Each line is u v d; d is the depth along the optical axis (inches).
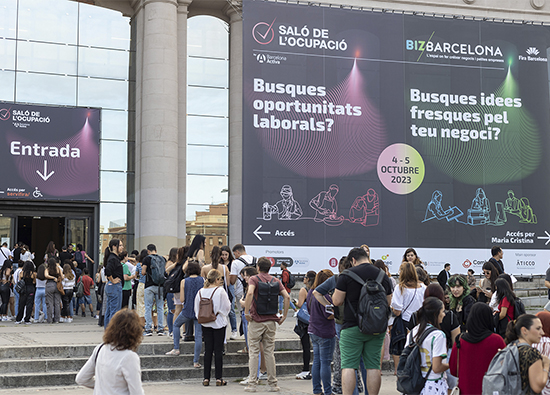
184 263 410.6
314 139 672.4
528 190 716.7
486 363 200.8
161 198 760.3
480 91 720.3
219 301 358.6
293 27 680.4
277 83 669.3
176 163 778.8
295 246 653.3
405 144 695.1
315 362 322.7
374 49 700.7
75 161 802.8
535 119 730.2
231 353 403.5
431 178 697.0
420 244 685.3
